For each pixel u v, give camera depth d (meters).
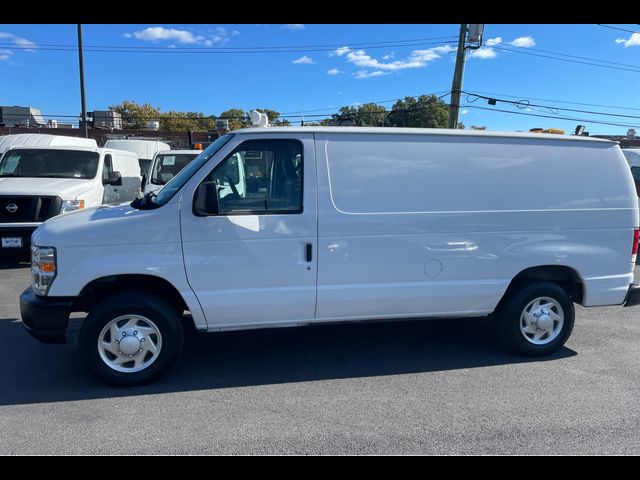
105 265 4.07
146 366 4.25
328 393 4.20
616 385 4.38
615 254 5.06
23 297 4.22
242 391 4.23
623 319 6.35
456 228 4.66
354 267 4.49
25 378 4.45
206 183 4.06
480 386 4.35
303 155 4.39
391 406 3.96
